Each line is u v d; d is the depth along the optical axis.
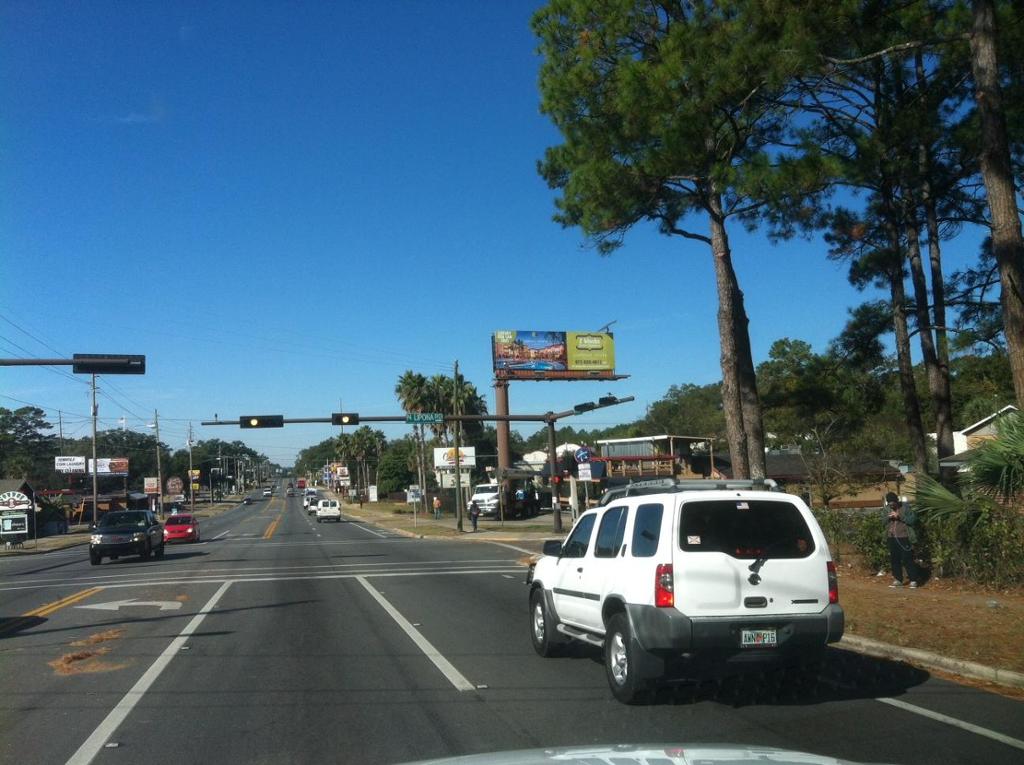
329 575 22.88
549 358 67.19
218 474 174.25
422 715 7.98
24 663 11.09
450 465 69.69
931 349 22.62
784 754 4.29
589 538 9.69
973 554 14.73
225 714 8.17
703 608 7.78
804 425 34.06
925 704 8.12
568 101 18.69
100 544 30.83
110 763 6.73
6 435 115.81
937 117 19.25
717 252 19.88
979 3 13.52
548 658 10.68
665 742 6.91
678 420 94.56
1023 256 13.29
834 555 18.77
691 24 16.70
